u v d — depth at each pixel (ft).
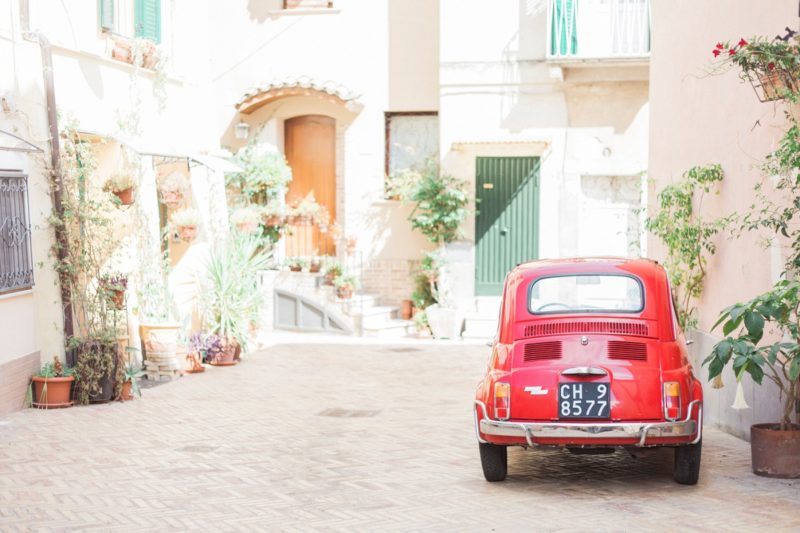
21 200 34.14
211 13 63.57
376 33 61.21
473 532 19.80
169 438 30.25
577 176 57.00
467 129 58.08
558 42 54.39
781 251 26.94
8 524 20.94
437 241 59.06
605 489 23.41
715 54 25.93
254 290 51.37
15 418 33.06
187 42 50.44
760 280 28.45
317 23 62.03
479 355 50.34
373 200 61.57
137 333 43.27
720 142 32.30
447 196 57.00
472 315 57.62
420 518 20.94
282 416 34.14
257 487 24.04
